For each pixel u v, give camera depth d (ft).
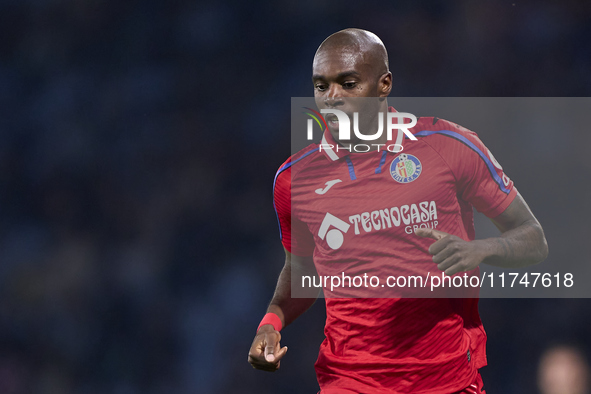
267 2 139.44
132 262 122.01
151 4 141.59
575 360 95.91
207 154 133.39
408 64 133.08
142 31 140.87
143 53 140.97
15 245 125.29
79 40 142.10
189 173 131.54
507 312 99.50
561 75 128.88
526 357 97.91
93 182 132.77
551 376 96.32
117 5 142.31
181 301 116.98
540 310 98.53
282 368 100.94
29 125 137.69
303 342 101.04
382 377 29.86
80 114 138.00
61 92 139.95
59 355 110.63
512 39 130.52
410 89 132.67
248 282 118.21
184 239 124.36
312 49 138.10
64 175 133.49
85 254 123.03
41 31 143.02
